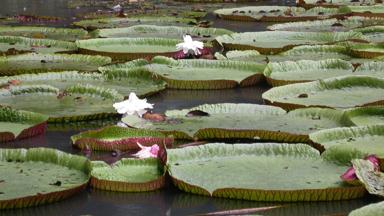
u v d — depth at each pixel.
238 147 5.65
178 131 6.27
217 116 6.86
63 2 18.39
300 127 6.47
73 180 5.20
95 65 9.85
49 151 5.53
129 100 6.81
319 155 5.54
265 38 12.03
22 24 14.34
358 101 7.41
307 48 10.55
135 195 5.20
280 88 7.74
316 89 7.82
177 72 9.09
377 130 6.08
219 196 5.05
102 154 6.06
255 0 18.89
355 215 4.22
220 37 11.74
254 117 6.82
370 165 5.17
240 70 9.18
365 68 9.02
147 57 10.27
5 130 6.55
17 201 4.83
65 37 12.57
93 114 7.09
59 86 8.39
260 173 5.30
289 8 16.20
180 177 5.24
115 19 14.61
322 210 4.86
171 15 15.47
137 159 5.52
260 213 4.80
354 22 14.27
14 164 5.47
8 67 9.54
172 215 4.85
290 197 4.94
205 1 18.67
